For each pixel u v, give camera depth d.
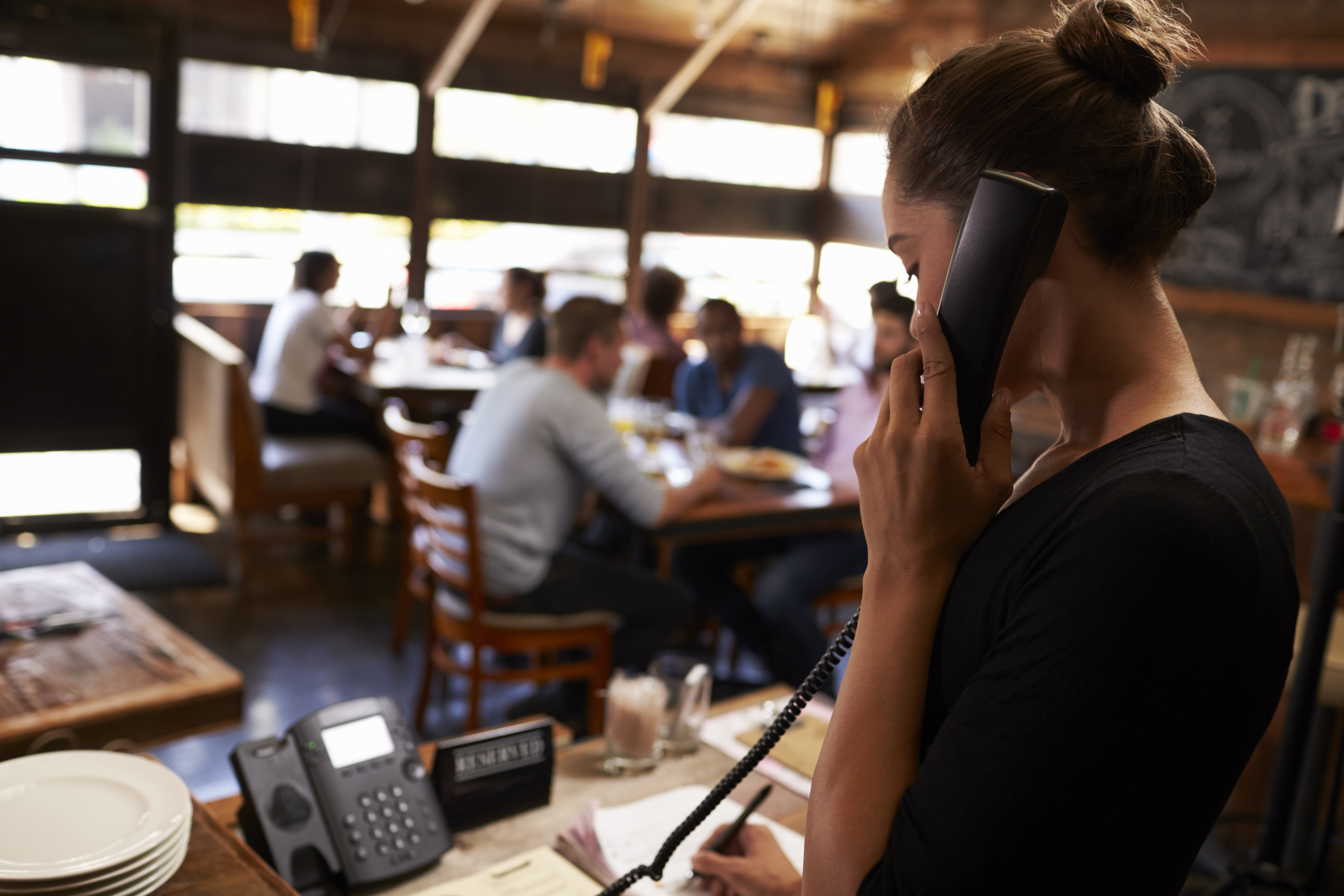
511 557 2.66
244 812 1.02
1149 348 0.60
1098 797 0.49
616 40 7.07
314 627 3.75
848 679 0.63
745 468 3.19
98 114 4.76
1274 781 1.86
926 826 0.53
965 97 0.62
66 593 1.88
